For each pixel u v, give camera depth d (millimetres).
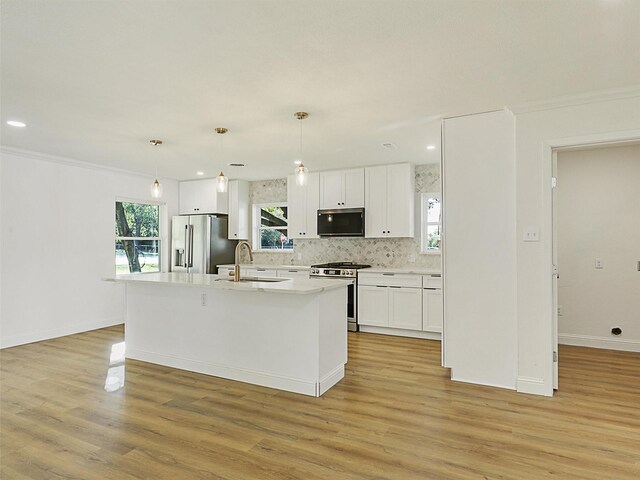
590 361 3953
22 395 3164
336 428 2602
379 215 5559
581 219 4504
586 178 4477
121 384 3418
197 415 2805
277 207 6922
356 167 5715
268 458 2250
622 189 4352
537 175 3133
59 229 5184
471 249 3393
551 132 3088
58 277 5164
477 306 3375
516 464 2174
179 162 5410
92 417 2770
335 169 5875
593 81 2691
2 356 4258
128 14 1904
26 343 4805
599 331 4453
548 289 3105
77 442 2430
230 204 6777
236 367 3539
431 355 4254
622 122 2885
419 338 5016
